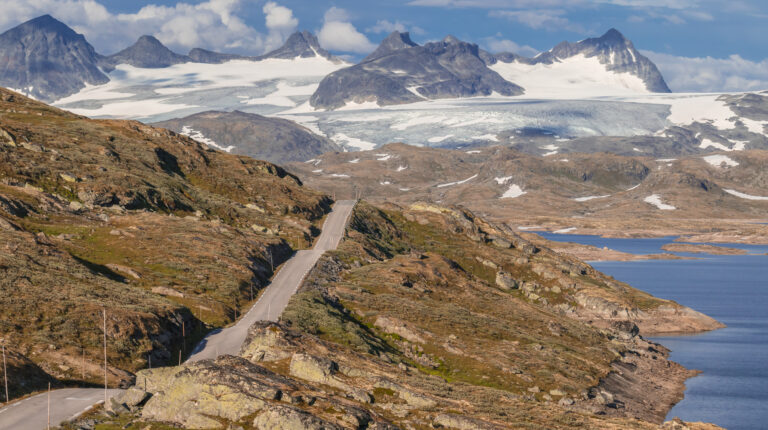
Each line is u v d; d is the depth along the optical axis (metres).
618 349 131.62
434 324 115.75
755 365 135.38
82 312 82.88
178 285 109.88
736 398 111.75
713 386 119.31
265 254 141.75
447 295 141.00
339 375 63.38
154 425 49.44
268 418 47.31
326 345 76.19
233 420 48.72
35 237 110.56
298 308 103.62
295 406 50.12
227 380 52.00
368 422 50.97
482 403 65.38
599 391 100.31
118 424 50.22
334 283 131.25
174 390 52.19
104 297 91.31
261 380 53.84
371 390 61.66
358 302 120.56
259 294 118.94
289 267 140.75
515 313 138.12
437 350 104.12
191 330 93.31
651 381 118.75
